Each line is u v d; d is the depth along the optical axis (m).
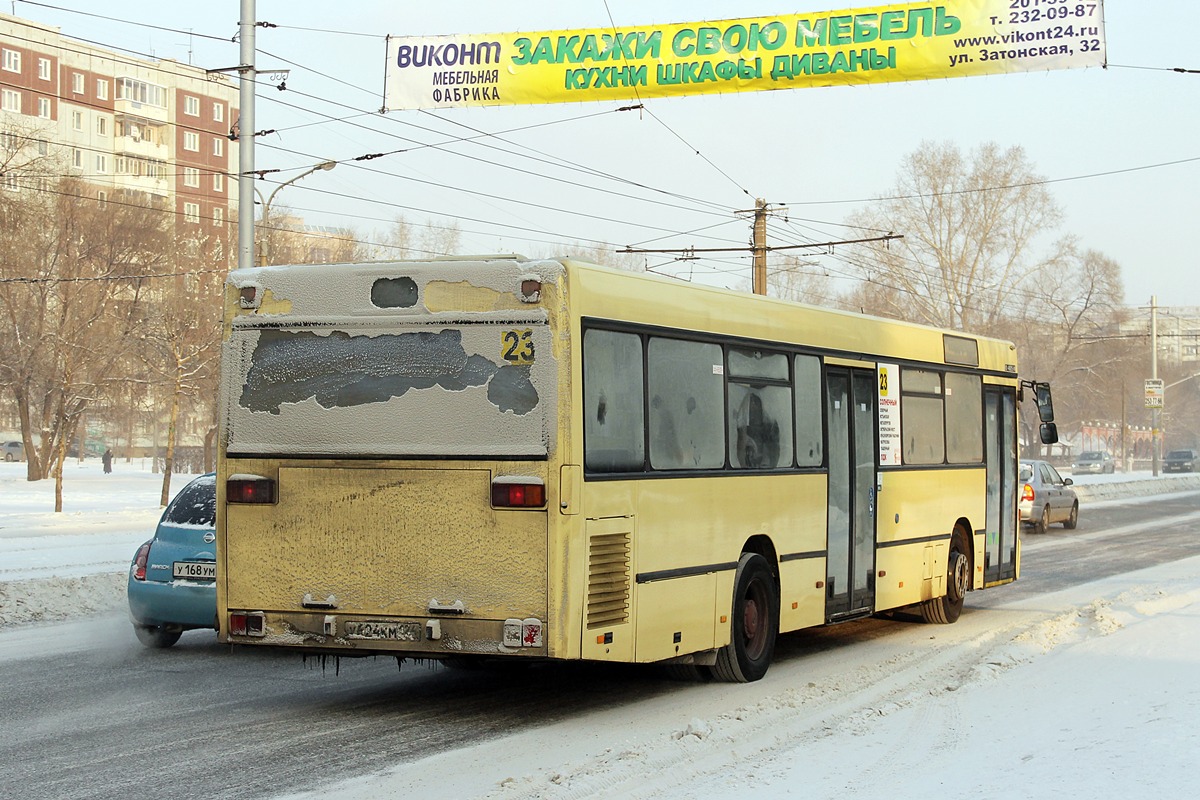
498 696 10.24
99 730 8.74
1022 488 30.81
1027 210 62.97
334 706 9.73
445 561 8.71
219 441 9.34
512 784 6.99
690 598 9.92
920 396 14.30
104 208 51.12
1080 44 16.75
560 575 8.48
